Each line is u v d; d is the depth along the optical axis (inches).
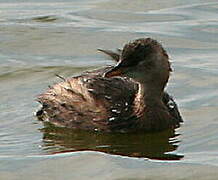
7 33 895.7
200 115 666.2
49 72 777.6
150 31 906.7
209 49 853.2
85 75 674.8
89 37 885.8
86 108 642.2
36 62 806.5
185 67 788.6
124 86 646.5
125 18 956.6
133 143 613.0
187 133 628.7
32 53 839.1
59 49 850.1
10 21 936.3
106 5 1003.9
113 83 649.0
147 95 634.2
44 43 867.4
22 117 667.4
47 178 539.5
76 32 900.0
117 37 884.0
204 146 601.9
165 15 964.6
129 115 631.2
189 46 863.1
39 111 669.9
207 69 783.1
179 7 994.1
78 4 1010.7
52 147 603.5
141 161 567.5
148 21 946.7
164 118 636.1
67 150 598.2
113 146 606.9
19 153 590.9
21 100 707.4
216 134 624.1
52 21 938.1
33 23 928.9
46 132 635.5
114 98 638.5
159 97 637.9
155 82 634.8
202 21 940.0
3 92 727.7
